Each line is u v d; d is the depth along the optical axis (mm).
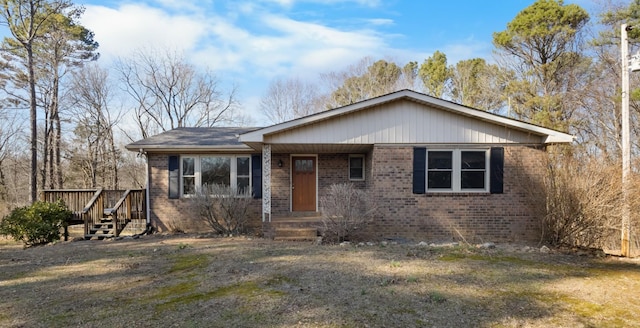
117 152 29188
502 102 27750
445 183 11086
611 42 18234
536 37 22531
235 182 13773
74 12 21578
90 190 13984
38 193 21969
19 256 9391
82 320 4664
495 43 24812
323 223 10836
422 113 10953
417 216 10984
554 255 8531
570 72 21984
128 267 7715
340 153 13969
